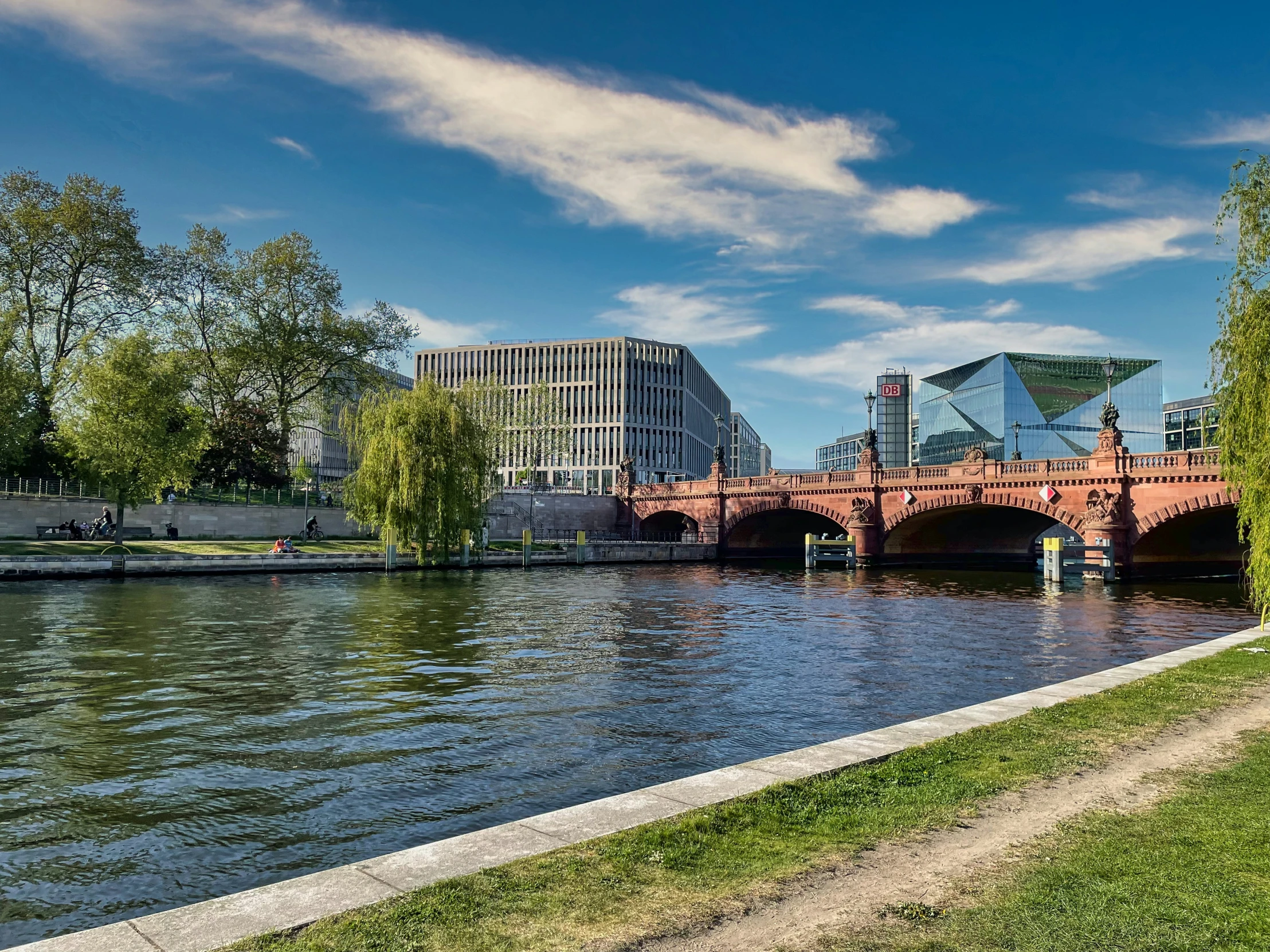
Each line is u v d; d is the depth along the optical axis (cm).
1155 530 5953
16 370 5978
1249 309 2062
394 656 2583
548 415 11831
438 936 600
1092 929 610
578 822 840
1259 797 927
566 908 646
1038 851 770
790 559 9338
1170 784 986
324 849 1089
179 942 586
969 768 1051
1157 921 621
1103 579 5441
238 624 3209
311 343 8169
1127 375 16275
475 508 6200
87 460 5647
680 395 16325
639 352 15962
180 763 1471
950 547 8125
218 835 1138
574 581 5741
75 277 7000
